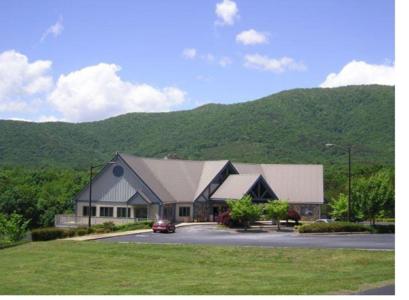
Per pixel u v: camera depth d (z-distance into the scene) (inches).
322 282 850.1
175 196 2335.1
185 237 1663.4
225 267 1080.8
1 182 3464.6
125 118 7642.7
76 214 2346.2
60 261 1190.3
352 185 2203.5
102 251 1299.2
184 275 989.2
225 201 2352.4
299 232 1822.1
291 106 6579.7
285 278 917.2
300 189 2632.9
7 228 2135.8
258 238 1625.2
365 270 1002.7
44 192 3316.9
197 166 2583.7
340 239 1594.5
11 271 1091.9
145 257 1208.2
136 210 2252.7
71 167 5364.2
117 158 2290.8
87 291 832.3
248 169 2709.2
